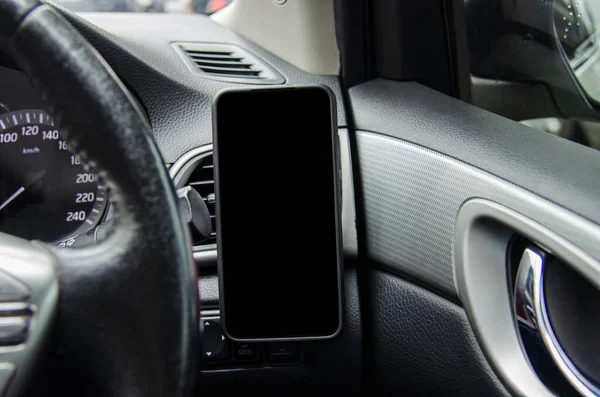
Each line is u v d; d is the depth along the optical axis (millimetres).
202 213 689
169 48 1175
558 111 1223
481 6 1262
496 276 932
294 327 939
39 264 477
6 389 459
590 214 854
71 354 480
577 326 873
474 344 953
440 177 994
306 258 940
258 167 936
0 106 1109
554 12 1201
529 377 896
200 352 500
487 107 1273
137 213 468
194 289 480
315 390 1073
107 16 1222
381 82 1220
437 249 990
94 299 471
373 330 1078
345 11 1186
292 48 1239
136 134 472
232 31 1265
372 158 1082
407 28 1208
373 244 1071
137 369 474
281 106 934
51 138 1117
